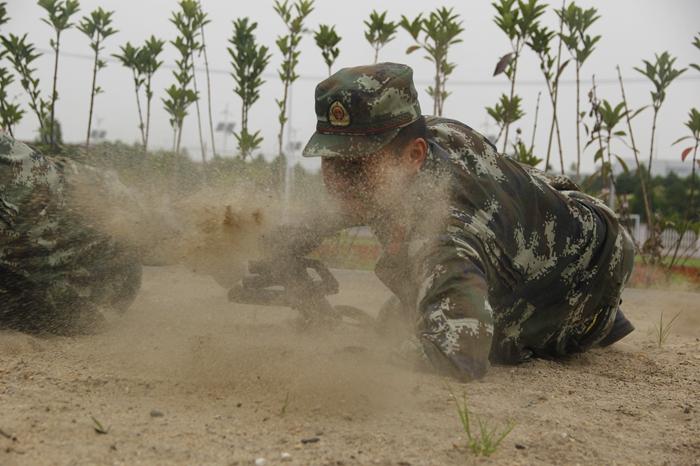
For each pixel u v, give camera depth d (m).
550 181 3.70
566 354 3.70
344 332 3.77
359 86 2.81
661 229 8.12
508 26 6.80
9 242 3.37
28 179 3.42
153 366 2.92
